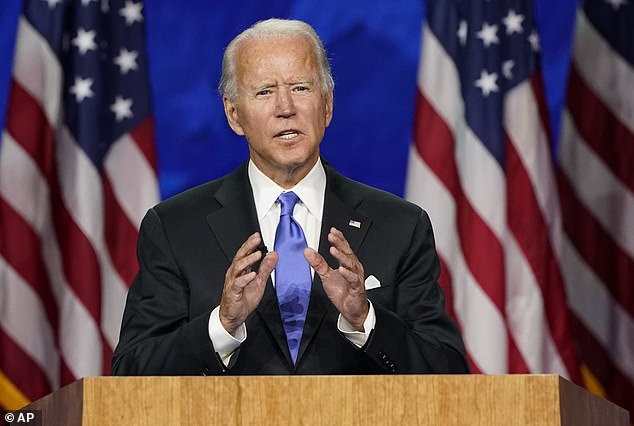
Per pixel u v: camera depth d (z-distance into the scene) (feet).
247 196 32.78
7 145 58.34
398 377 22.18
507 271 58.80
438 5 61.26
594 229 61.82
